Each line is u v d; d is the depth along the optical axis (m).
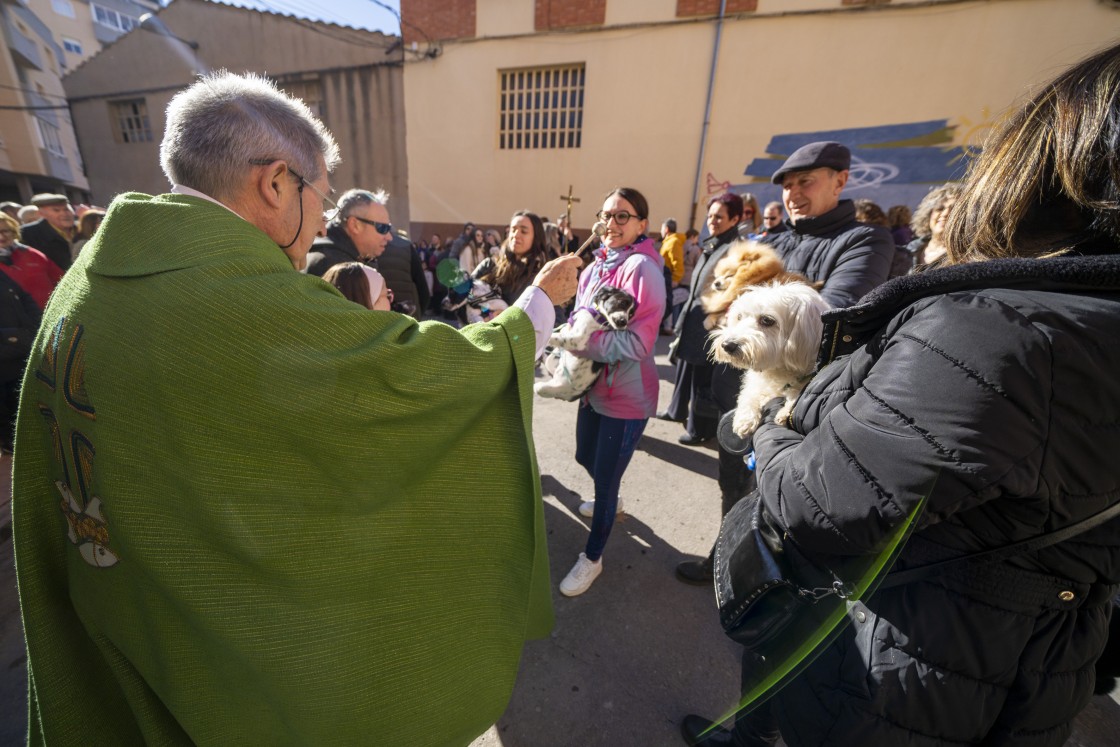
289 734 0.91
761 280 1.57
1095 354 0.53
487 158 9.81
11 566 2.30
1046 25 6.95
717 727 1.50
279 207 0.90
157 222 0.74
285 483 0.74
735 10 7.96
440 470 0.91
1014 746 0.69
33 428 0.87
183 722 0.85
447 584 0.96
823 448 0.71
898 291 0.68
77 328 0.74
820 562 0.84
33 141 15.30
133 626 0.85
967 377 0.57
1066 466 0.56
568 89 9.23
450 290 2.65
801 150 2.10
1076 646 0.68
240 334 0.69
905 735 0.71
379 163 10.33
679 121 8.66
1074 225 0.62
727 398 2.24
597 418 2.06
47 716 0.96
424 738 0.96
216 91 0.86
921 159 7.75
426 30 9.48
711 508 2.70
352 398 0.74
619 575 2.20
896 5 7.35
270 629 0.79
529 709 1.63
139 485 0.72
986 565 0.66
